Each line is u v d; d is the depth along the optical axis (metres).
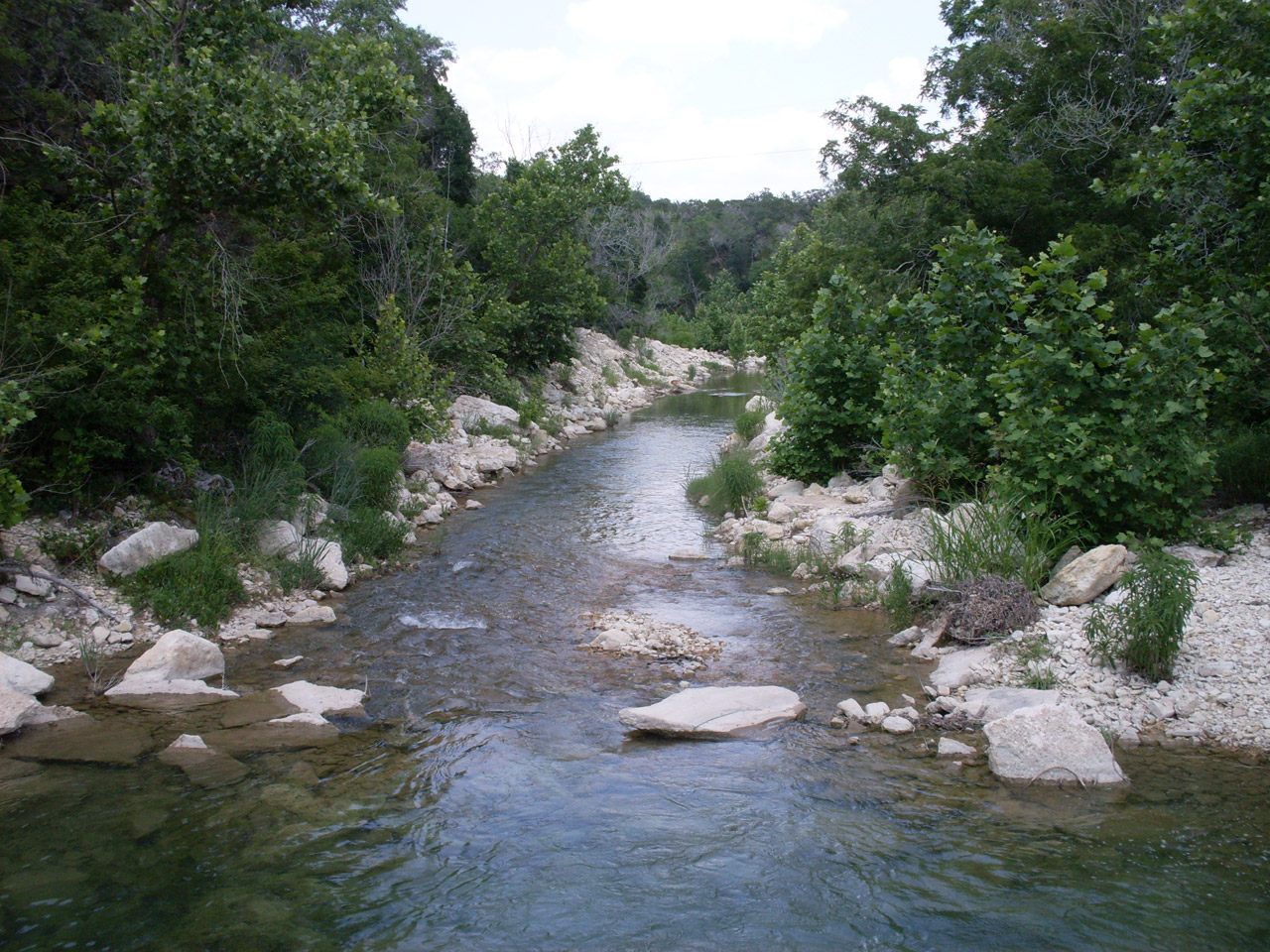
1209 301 11.01
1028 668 7.35
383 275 21.19
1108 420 9.22
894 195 21.53
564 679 7.82
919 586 9.09
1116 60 18.72
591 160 30.42
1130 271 14.75
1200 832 5.09
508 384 25.89
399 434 16.11
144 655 7.64
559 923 4.34
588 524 14.46
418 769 6.07
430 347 22.33
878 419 12.41
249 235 13.84
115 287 10.39
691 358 54.75
